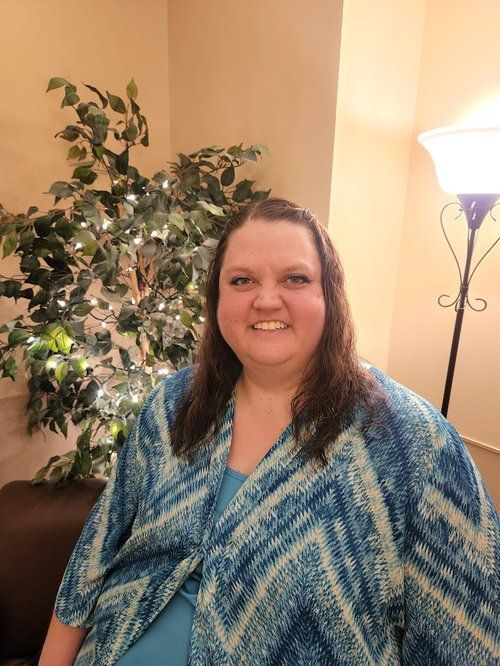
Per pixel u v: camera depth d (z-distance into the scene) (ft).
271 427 2.33
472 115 4.34
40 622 3.89
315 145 4.39
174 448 2.51
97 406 4.45
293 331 2.16
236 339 2.25
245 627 2.01
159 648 2.21
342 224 4.56
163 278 4.16
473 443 4.90
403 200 5.05
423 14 4.54
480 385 4.75
